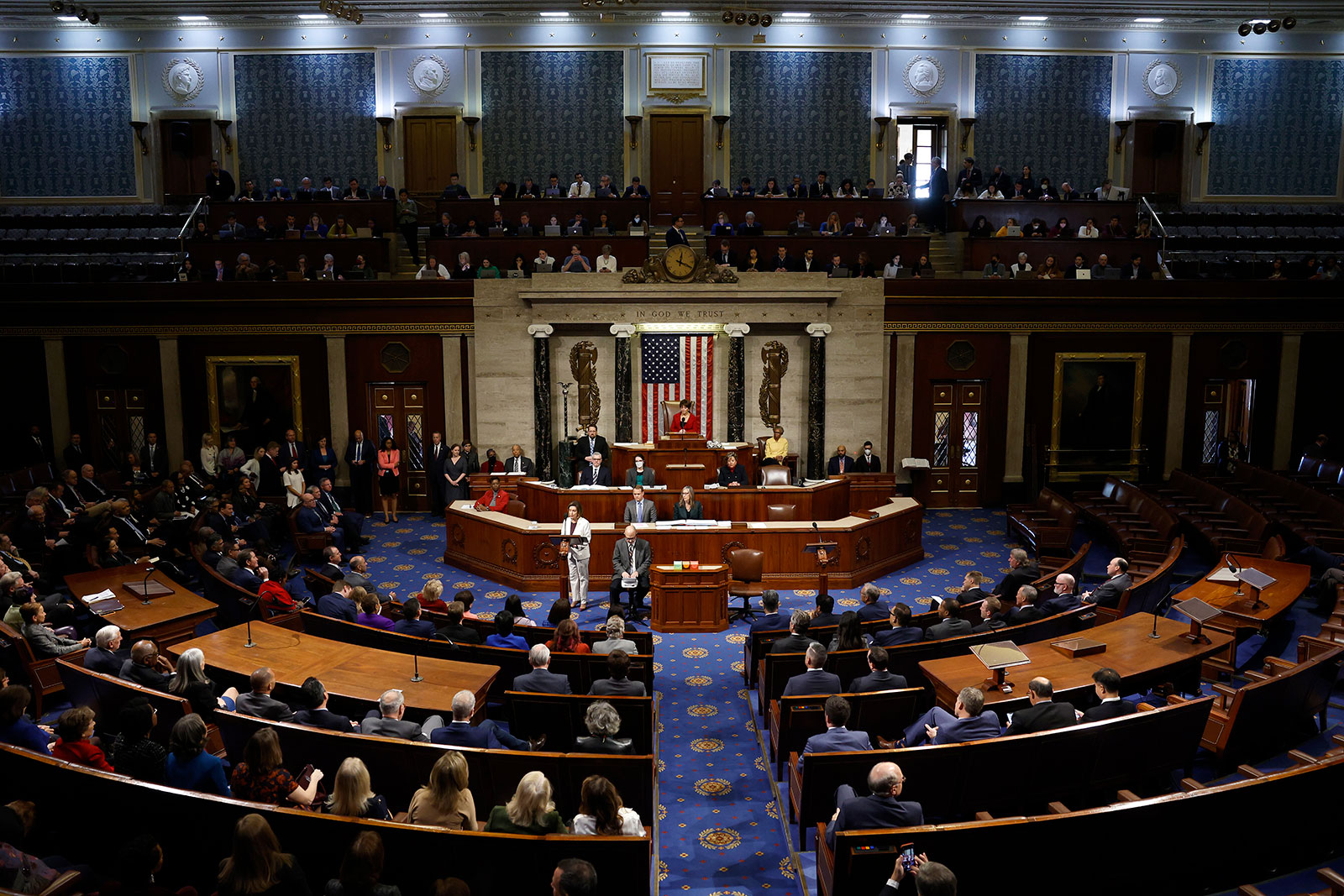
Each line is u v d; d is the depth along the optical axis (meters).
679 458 16.33
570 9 22.89
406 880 5.54
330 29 23.17
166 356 18.98
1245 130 24.06
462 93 23.36
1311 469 18.42
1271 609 10.43
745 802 8.34
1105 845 5.88
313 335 19.03
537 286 18.34
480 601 14.04
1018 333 19.42
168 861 5.99
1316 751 8.78
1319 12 23.19
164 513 15.27
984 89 23.66
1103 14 23.16
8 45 23.20
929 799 6.99
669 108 23.42
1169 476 19.19
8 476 16.64
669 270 18.06
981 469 19.97
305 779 6.25
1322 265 20.28
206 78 23.36
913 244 20.09
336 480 19.41
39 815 6.25
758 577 13.31
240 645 9.22
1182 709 7.43
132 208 23.62
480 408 18.88
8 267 19.94
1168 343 19.69
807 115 23.58
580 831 5.62
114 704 7.95
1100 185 24.08
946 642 9.22
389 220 21.28
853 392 19.00
